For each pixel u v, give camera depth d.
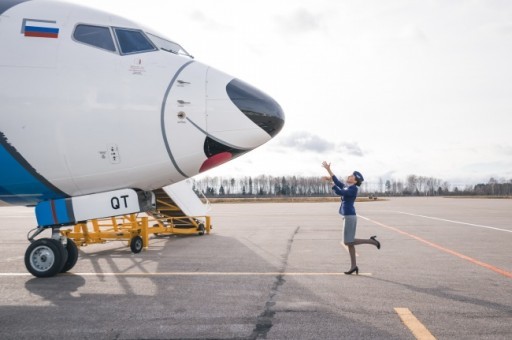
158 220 16.08
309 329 4.83
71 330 4.85
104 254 11.58
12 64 7.21
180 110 7.39
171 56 7.80
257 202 69.12
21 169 7.34
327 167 8.25
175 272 8.55
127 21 7.82
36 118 7.17
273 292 6.67
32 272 7.96
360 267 8.95
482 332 4.71
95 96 7.29
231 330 4.81
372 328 4.86
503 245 12.58
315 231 17.42
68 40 7.39
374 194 180.38
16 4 7.54
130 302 6.11
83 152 7.30
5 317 5.38
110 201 7.62
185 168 7.70
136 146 7.36
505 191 165.00
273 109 7.72
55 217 7.57
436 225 19.95
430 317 5.28
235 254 11.15
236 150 7.64
